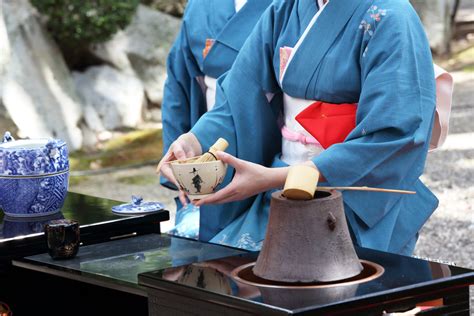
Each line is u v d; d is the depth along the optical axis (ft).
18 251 9.43
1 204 10.46
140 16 34.81
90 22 31.19
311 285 6.94
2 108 28.73
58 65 31.37
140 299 10.69
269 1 12.44
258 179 8.72
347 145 9.18
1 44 29.27
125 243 9.86
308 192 7.04
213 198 8.80
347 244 7.17
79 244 9.43
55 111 30.07
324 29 9.89
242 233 10.39
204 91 13.19
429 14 43.68
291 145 10.43
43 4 30.86
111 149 30.48
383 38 9.46
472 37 45.65
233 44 12.37
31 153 10.20
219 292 6.82
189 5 13.30
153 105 34.35
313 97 10.08
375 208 9.48
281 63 10.30
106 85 32.83
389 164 9.30
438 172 26.37
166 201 24.57
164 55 34.71
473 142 29.22
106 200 11.20
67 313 10.49
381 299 6.64
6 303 10.07
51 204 10.41
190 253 9.30
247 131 10.71
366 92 9.43
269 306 6.42
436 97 10.59
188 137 10.40
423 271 7.21
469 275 7.09
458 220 21.85
